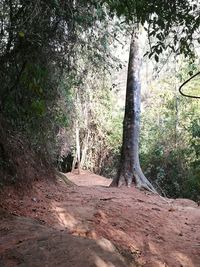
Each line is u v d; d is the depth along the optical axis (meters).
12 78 7.83
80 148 20.06
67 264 4.07
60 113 11.41
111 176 20.66
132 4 5.19
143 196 11.21
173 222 8.37
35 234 5.01
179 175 17.50
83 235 6.06
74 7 7.77
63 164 20.69
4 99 7.97
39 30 7.42
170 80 19.16
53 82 9.08
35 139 9.84
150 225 7.70
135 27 10.98
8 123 8.55
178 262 6.07
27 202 7.25
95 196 9.22
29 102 8.45
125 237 6.62
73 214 7.01
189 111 18.05
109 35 11.22
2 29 7.09
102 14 8.95
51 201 7.73
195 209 10.23
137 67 13.26
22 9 7.02
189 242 7.16
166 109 19.77
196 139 13.56
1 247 4.54
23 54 7.52
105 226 6.82
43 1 7.10
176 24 5.48
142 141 19.45
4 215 5.97
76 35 8.58
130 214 7.98
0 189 7.23
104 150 20.67
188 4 5.03
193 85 17.81
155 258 6.02
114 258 4.34
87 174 18.61
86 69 11.40
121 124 20.81
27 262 4.14
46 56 8.02
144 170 18.69
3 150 7.92
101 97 18.30
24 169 8.53
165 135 19.02
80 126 18.39
